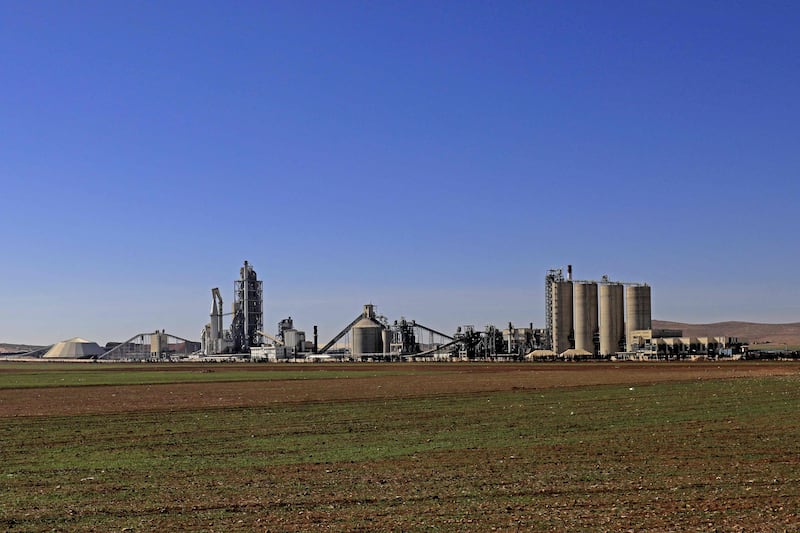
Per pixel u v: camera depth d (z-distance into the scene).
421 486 35.59
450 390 98.06
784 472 37.75
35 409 78.06
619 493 33.59
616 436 50.97
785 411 64.38
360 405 77.62
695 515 29.75
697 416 61.81
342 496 33.72
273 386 114.38
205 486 36.28
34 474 40.00
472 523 28.91
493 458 43.00
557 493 33.81
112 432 57.56
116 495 34.53
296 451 46.72
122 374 178.50
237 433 56.00
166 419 66.81
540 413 66.69
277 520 29.70
